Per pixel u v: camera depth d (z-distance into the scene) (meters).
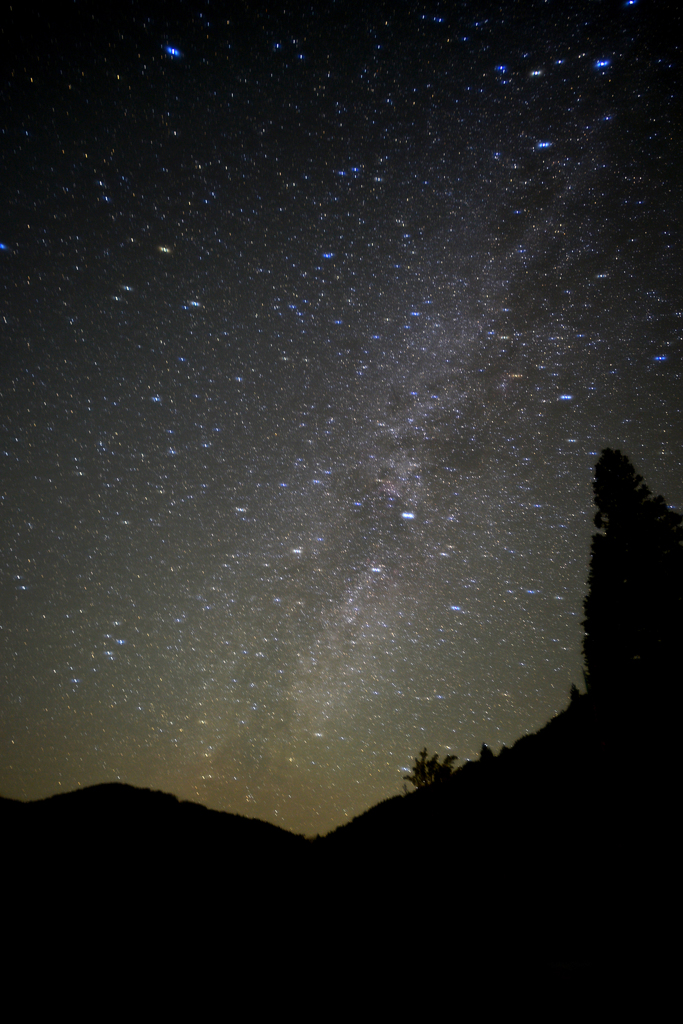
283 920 9.19
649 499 10.12
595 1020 5.48
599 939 7.43
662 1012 5.41
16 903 8.18
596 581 10.05
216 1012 6.06
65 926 7.74
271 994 6.55
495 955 7.50
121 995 6.25
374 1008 6.19
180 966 7.09
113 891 9.24
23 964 6.59
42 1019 5.64
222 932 8.38
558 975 6.62
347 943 8.28
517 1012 5.86
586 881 9.30
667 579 9.29
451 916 9.18
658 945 6.72
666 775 8.30
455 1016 5.88
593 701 9.52
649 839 8.12
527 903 9.12
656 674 8.87
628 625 9.37
